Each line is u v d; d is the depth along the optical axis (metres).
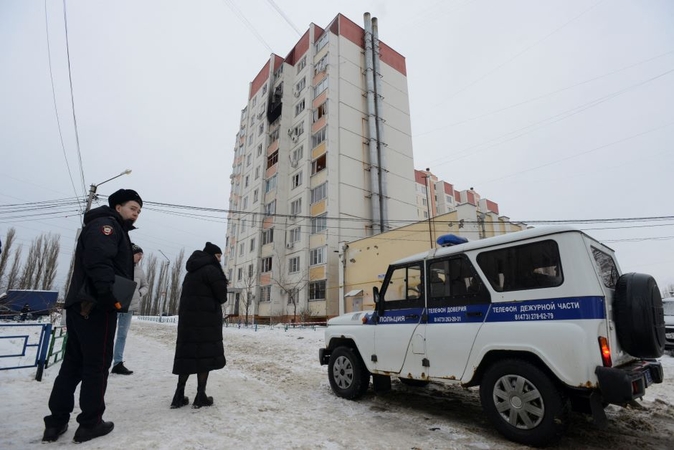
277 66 39.91
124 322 6.31
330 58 32.66
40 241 42.88
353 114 32.66
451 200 63.22
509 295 3.74
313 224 30.08
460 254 4.30
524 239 3.79
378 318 5.02
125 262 3.38
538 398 3.30
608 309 3.33
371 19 36.41
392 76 36.78
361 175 31.47
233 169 47.31
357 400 5.06
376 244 24.14
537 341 3.38
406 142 35.75
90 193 17.67
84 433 3.08
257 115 41.09
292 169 34.25
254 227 36.22
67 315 3.22
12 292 26.70
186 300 4.33
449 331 4.11
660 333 3.45
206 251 4.52
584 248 3.43
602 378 2.98
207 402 4.32
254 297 33.38
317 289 28.17
